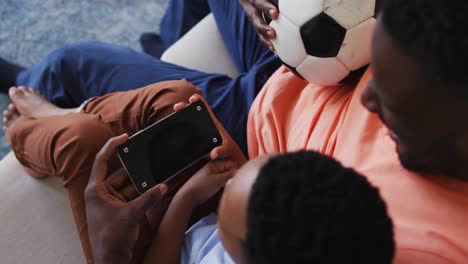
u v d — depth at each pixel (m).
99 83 1.06
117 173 0.79
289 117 0.80
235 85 0.98
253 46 1.05
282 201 0.41
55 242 0.95
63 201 0.98
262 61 1.01
